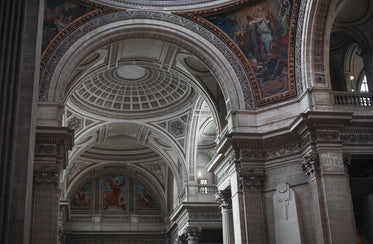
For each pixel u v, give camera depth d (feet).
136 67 110.01
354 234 69.77
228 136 82.23
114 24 85.97
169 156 135.64
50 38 82.17
